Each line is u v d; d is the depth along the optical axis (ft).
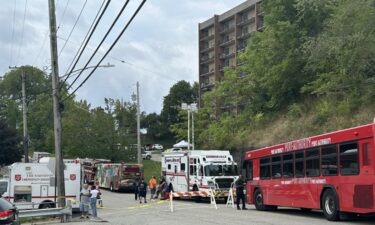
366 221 59.77
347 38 99.45
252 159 85.10
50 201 89.76
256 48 165.89
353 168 55.57
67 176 93.56
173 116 408.46
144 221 67.05
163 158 129.80
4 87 306.35
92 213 75.77
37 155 175.11
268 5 156.87
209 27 397.19
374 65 106.83
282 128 140.56
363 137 53.78
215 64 380.17
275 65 150.41
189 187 115.55
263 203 80.23
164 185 125.90
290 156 71.41
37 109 291.79
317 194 63.36
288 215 71.26
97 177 195.00
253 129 158.92
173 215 75.00
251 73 167.02
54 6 89.51
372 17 95.76
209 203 106.52
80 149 234.38
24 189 88.99
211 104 191.52
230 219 65.57
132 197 140.77
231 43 369.30
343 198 57.52
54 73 88.99
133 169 166.09
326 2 128.26
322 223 57.77
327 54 110.11
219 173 110.22
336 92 123.03
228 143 163.12
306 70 138.21
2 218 50.57
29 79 304.09
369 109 111.55
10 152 216.13
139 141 173.27
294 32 145.28
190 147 179.83
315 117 128.26
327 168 61.26
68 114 245.45
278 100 155.74
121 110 293.84
